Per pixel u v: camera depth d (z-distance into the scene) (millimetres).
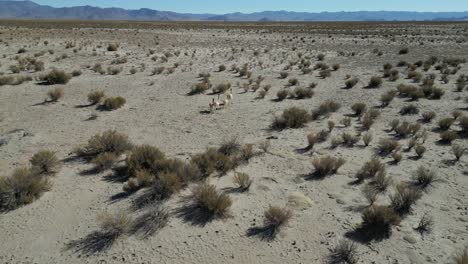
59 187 8648
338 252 6426
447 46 43250
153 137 12672
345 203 8188
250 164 10375
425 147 11969
